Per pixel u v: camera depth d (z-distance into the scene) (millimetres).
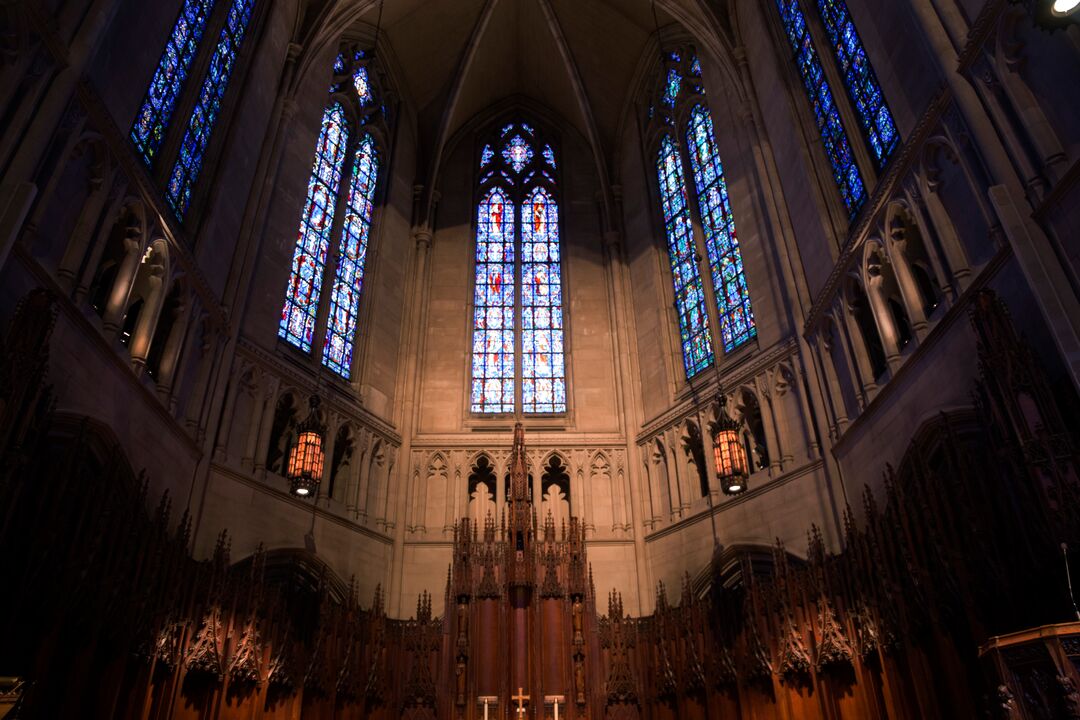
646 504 22562
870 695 12609
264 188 19453
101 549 10297
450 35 28391
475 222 28984
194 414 15719
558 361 26188
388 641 17781
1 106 9648
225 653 13297
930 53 11812
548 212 29438
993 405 9359
